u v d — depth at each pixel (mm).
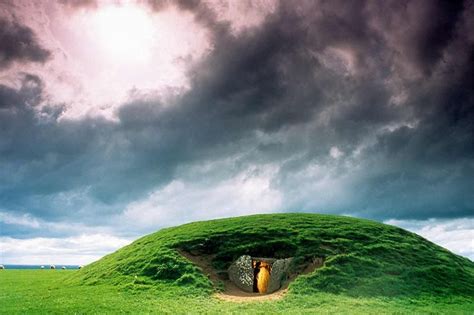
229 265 35344
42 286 37656
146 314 23984
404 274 32688
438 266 34969
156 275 33719
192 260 36188
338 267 32688
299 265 33812
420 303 27984
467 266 37906
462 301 29219
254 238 38781
